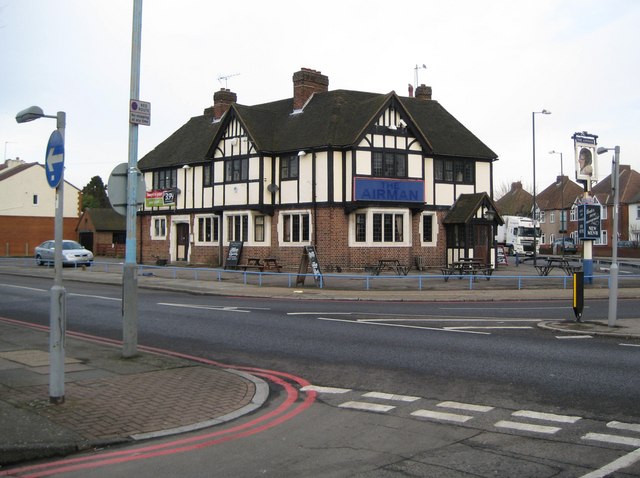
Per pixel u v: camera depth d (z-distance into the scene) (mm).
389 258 31547
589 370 9398
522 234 57781
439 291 22891
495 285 25219
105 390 8031
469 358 10398
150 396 7832
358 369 9734
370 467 5469
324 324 14367
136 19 10117
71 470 5469
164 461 5676
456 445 6090
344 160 31062
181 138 41906
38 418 6730
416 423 6906
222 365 10109
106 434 6352
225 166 35219
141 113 10109
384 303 19750
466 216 32719
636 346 11445
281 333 13109
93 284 26531
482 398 7926
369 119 30750
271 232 33281
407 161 32031
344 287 24375
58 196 7273
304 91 34938
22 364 9500
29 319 15523
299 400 8023
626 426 6629
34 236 60188
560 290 23375
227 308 17609
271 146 33125
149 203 41469
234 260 33438
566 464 5473
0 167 72188
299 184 32094
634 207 68250
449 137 35562
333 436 6449
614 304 13500
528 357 10430
